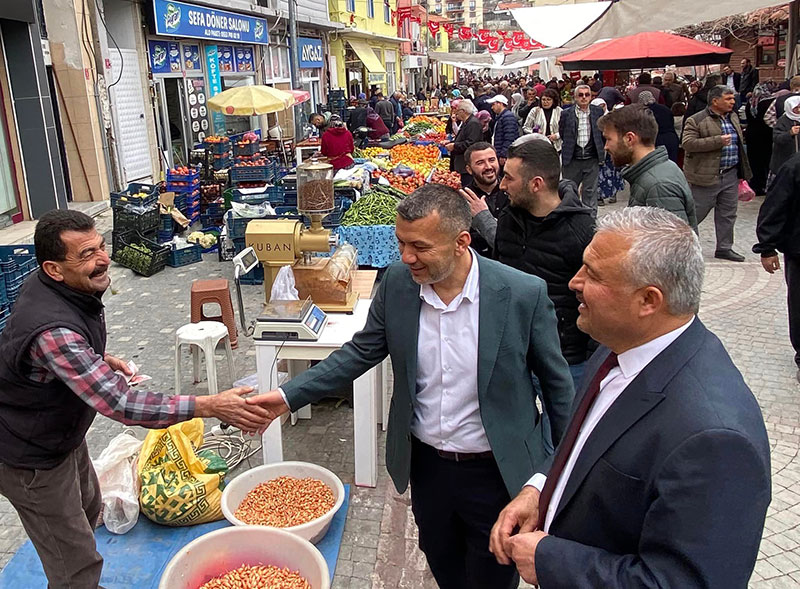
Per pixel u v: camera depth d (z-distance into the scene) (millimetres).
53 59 9969
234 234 8328
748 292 6672
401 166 10180
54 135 9094
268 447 3664
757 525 1269
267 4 18734
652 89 12562
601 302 1456
